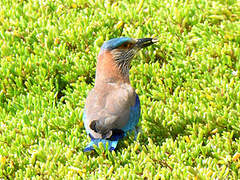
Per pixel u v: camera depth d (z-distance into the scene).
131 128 11.04
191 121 11.83
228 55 13.86
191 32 14.62
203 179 9.99
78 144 11.37
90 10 15.51
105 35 14.52
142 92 13.01
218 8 15.28
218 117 11.60
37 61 13.58
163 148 10.88
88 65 13.54
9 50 13.95
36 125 11.91
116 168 10.65
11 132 11.55
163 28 14.69
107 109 10.37
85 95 12.80
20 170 10.59
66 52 14.09
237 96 12.32
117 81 11.26
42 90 13.25
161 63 14.13
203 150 10.93
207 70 13.52
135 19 14.96
